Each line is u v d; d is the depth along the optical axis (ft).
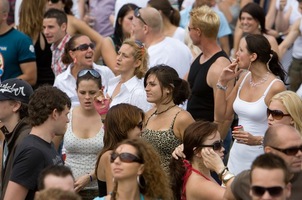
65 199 59.16
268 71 91.50
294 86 128.67
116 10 134.10
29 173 73.51
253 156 88.69
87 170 89.35
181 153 75.05
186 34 120.78
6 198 73.87
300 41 127.24
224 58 98.99
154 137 85.61
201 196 73.15
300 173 67.00
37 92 75.31
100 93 92.22
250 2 127.65
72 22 124.77
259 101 90.22
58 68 116.16
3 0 113.60
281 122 80.74
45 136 75.10
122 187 68.18
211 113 99.40
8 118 79.87
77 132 89.66
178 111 86.43
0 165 85.71
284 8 133.90
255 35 91.25
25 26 119.85
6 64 114.62
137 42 98.12
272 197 61.26
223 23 131.75
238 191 66.80
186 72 109.91
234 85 97.55
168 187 69.31
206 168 75.00
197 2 131.03
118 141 78.18
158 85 86.17
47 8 126.31
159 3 121.29
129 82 97.60
